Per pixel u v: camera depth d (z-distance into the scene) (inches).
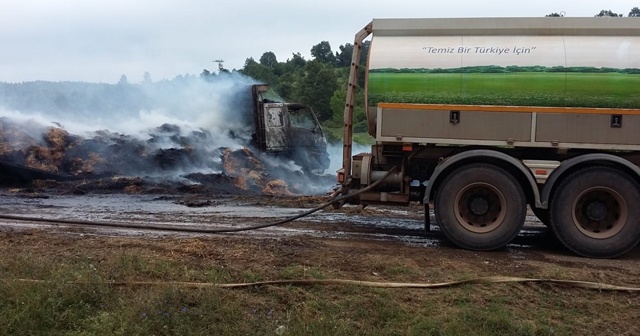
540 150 290.0
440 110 286.7
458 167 291.9
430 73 286.8
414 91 288.8
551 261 276.4
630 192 277.6
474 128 284.5
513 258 279.9
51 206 427.2
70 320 188.1
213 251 265.9
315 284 223.8
